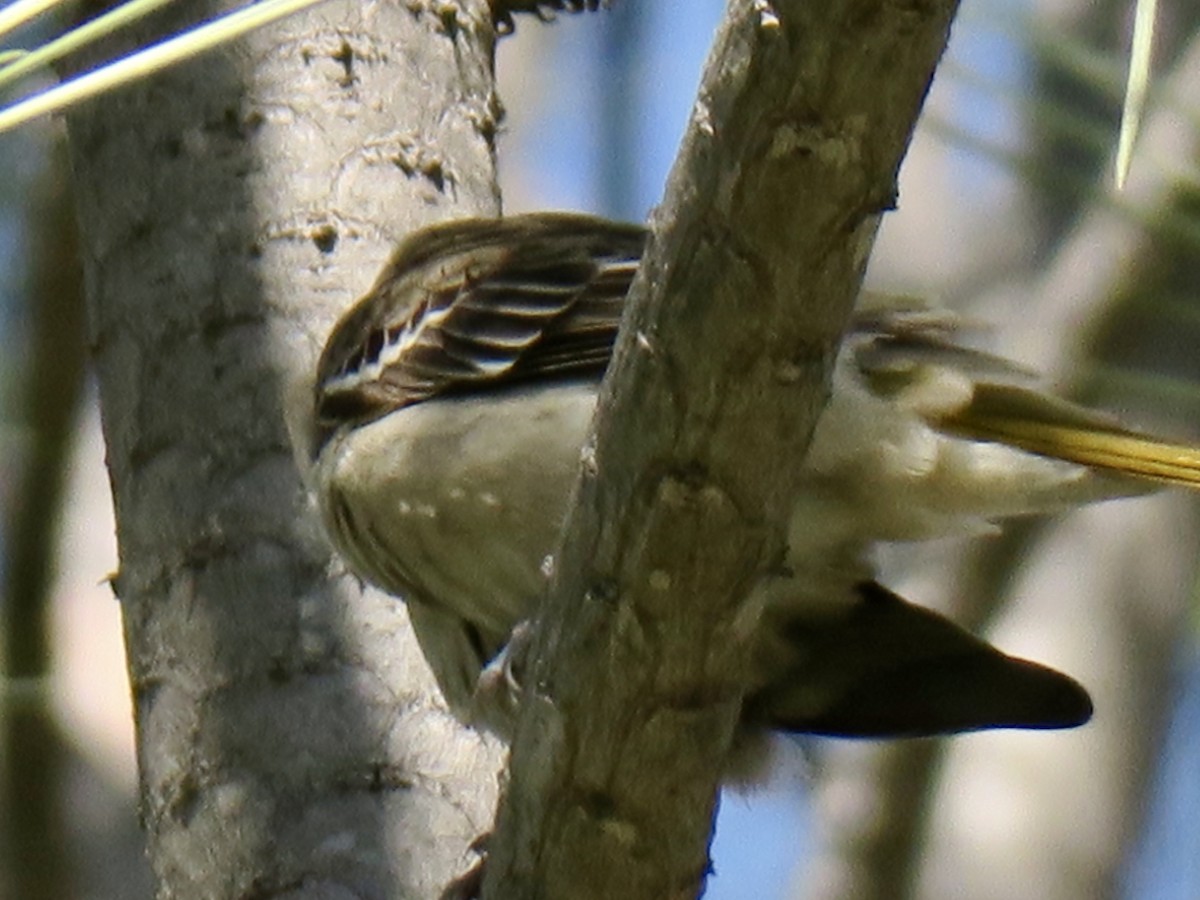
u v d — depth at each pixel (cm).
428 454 700
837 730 743
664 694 533
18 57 485
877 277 1259
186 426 792
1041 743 1172
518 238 763
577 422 686
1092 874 1145
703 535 512
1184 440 732
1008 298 1229
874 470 666
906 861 1087
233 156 835
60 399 1029
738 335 488
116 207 841
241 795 728
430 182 848
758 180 467
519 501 689
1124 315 953
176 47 432
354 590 757
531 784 554
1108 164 849
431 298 741
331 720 734
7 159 1035
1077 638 1174
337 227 823
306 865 710
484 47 907
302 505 768
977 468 667
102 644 1264
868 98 453
